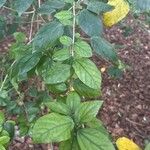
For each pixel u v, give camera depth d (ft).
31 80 1.86
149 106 5.03
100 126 0.97
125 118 4.76
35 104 1.62
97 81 0.92
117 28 6.21
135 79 5.42
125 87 5.24
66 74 0.94
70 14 1.05
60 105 0.94
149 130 4.63
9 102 1.65
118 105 4.94
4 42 4.79
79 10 1.10
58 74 0.95
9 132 1.25
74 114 0.89
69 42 0.99
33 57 1.14
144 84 5.38
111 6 1.08
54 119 0.85
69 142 0.86
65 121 0.85
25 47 1.35
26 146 3.89
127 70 5.47
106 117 4.72
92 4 1.07
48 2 1.23
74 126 0.87
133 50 6.00
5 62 1.97
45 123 0.85
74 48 0.97
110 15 1.11
